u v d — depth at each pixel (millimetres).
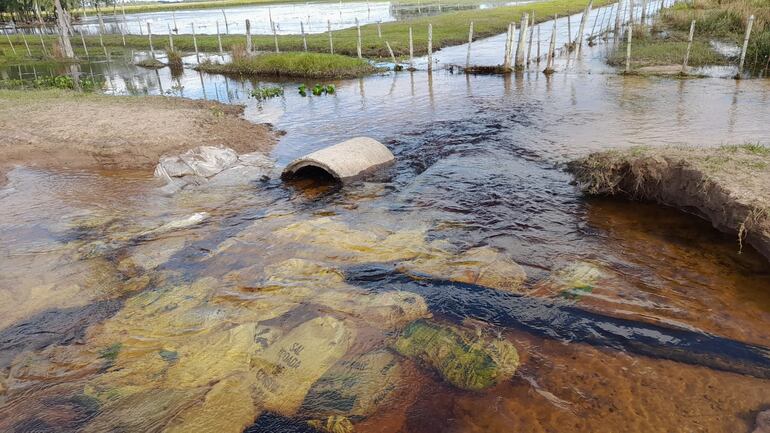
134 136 11461
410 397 4004
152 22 64188
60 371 4508
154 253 6570
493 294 5328
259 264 6141
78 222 7586
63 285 5895
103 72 26438
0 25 61094
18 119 12969
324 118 14023
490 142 10672
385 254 6250
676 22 27516
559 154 9586
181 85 21484
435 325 4852
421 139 11258
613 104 13320
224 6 105125
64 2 57500
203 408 3977
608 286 5422
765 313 4863
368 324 4895
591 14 40031
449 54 25484
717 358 4285
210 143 11297
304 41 27547
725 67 17766
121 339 4879
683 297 5176
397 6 65875
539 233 6711
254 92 18188
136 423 3875
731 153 7516
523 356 4410
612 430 3627
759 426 3607
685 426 3637
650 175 7449
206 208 8148
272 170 9820
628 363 4277
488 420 3756
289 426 3797
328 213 7715
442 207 7664
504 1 63844
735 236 6180
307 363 4391
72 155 10562
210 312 5195
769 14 23266
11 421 3971
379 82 19531
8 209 8148
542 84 16969
